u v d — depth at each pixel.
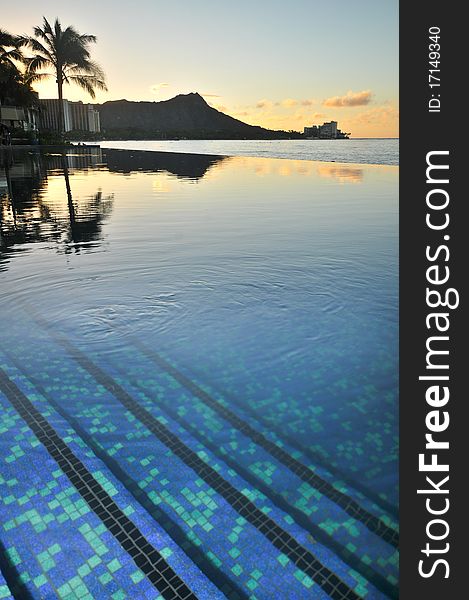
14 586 1.25
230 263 4.29
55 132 35.84
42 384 2.29
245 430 1.96
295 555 1.35
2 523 1.46
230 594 1.23
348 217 6.68
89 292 3.54
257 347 2.67
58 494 1.58
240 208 7.50
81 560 1.33
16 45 28.05
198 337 2.80
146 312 3.15
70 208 7.47
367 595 1.24
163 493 1.59
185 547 1.38
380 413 2.08
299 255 4.57
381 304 3.29
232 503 1.55
